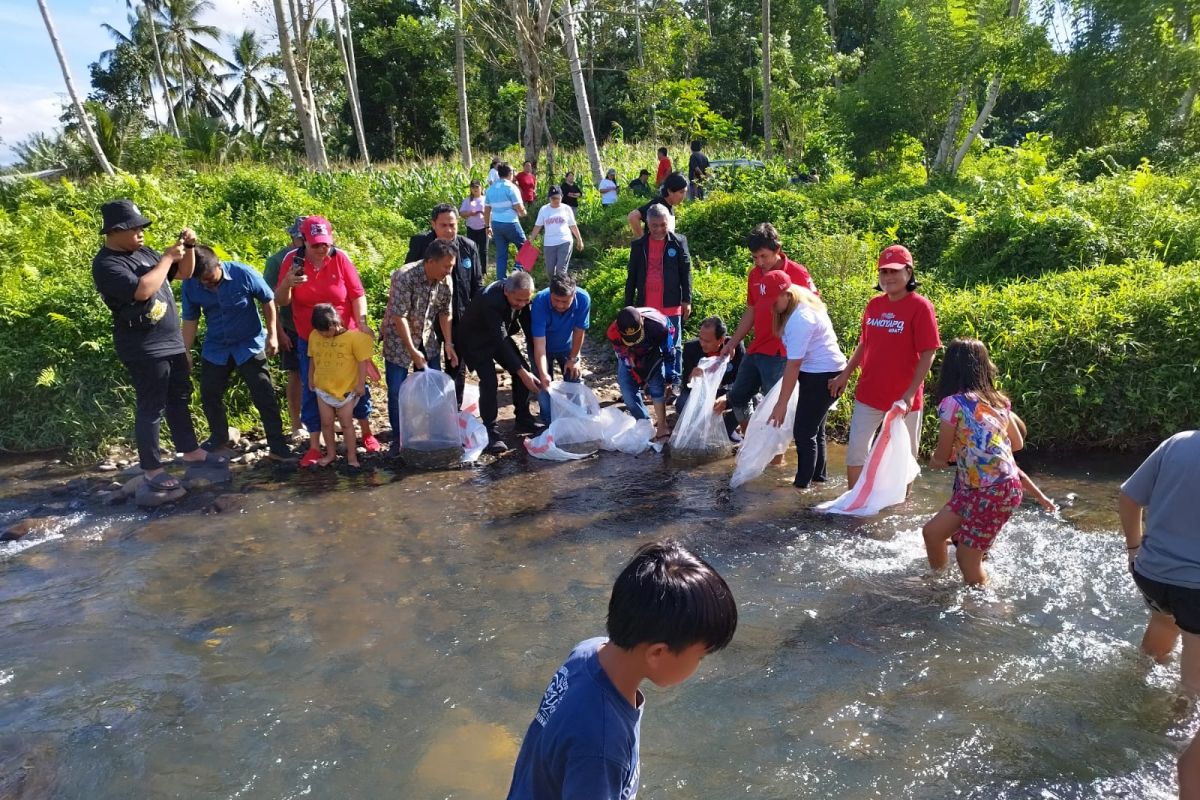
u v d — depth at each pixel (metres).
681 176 7.57
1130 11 14.76
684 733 3.17
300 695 3.50
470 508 5.62
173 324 6.07
